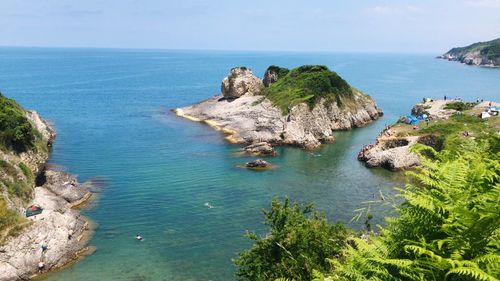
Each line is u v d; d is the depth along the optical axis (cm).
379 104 16238
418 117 10231
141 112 13400
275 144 9756
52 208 5397
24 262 4081
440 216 712
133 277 4031
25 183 5597
